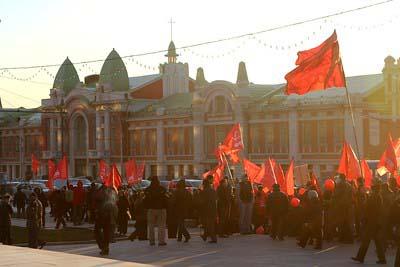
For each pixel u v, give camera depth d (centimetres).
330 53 3856
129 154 13675
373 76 10962
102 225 3241
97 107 14212
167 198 3597
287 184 4131
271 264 2845
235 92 11406
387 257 3041
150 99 14188
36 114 17000
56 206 4997
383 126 10188
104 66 14312
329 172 8938
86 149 14575
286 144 10738
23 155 16575
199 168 12075
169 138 12775
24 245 3747
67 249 3550
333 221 3559
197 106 12100
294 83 3978
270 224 4066
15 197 6538
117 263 2153
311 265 2808
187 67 14475
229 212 4006
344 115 9956
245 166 4744
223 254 3192
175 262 2942
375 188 2830
